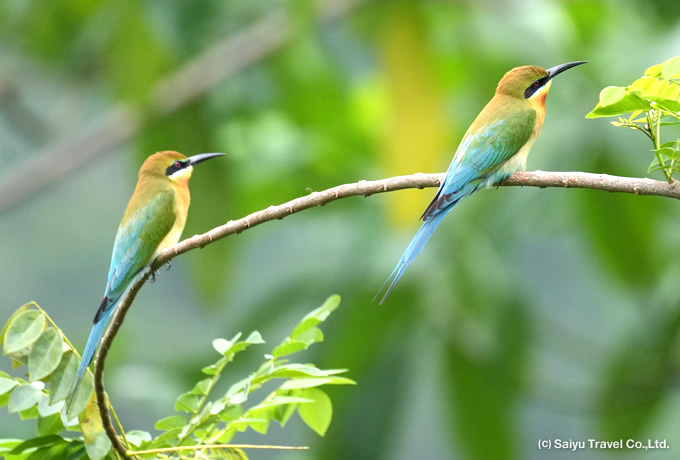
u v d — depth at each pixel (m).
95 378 6.15
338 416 11.07
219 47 14.12
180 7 13.67
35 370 5.91
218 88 14.09
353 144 14.38
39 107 17.42
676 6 12.91
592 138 12.45
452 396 11.19
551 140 12.66
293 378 6.70
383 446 10.99
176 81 13.51
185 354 11.88
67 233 24.39
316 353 11.43
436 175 6.84
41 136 16.67
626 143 12.33
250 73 14.61
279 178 14.13
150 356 12.07
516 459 11.09
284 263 17.03
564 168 12.42
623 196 12.13
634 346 12.36
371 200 13.45
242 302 12.91
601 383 12.55
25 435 12.39
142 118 13.32
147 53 12.24
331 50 15.04
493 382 11.21
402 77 11.21
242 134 14.32
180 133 13.45
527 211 12.52
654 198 12.17
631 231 12.20
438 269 11.71
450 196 8.22
